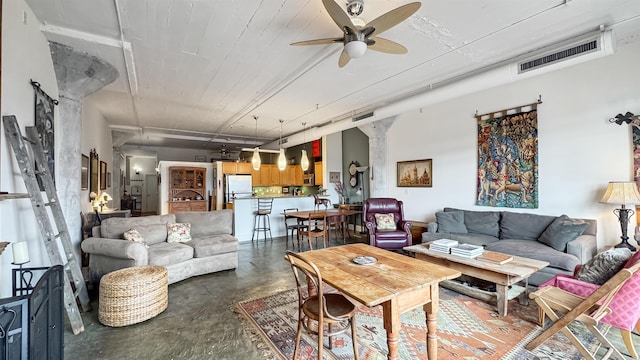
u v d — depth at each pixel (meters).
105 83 3.65
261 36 2.83
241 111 5.66
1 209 2.01
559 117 3.88
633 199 3.00
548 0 2.30
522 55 3.31
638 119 3.21
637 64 3.24
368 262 2.09
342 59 2.69
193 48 3.06
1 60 1.94
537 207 4.09
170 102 5.00
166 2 2.29
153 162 12.16
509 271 2.55
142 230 3.81
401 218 5.32
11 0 2.12
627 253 2.12
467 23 2.64
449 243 3.30
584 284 2.14
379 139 6.52
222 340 2.24
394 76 3.93
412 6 1.89
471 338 2.24
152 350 2.12
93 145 4.96
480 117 4.77
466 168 5.00
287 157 10.15
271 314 2.69
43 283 1.39
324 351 2.08
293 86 4.26
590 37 2.71
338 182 7.72
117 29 2.70
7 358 1.11
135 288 2.50
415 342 2.19
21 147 2.14
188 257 3.69
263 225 6.53
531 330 2.36
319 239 6.36
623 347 2.08
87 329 2.42
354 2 2.20
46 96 2.83
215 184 8.60
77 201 3.55
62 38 2.82
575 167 3.73
